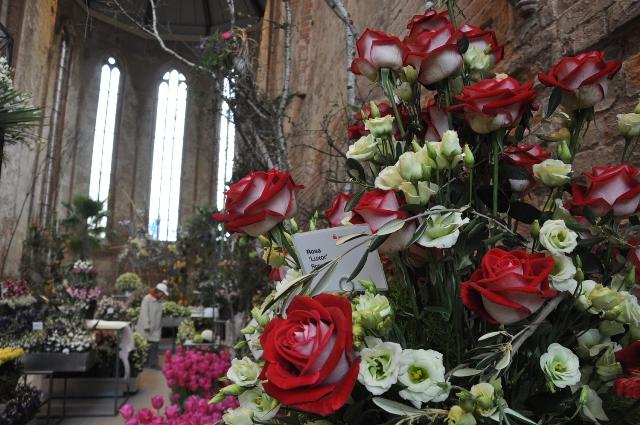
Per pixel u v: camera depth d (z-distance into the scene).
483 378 0.59
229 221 0.75
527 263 0.59
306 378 0.49
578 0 1.63
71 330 5.07
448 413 0.56
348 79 2.14
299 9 6.83
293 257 0.79
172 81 24.06
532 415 0.63
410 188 0.69
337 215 0.93
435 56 0.79
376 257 0.74
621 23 1.43
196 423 1.96
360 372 0.55
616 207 0.70
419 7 2.87
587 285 0.68
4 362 3.75
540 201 1.55
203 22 20.45
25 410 4.08
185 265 13.23
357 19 4.45
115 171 22.58
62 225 16.27
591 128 1.56
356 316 0.63
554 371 0.60
